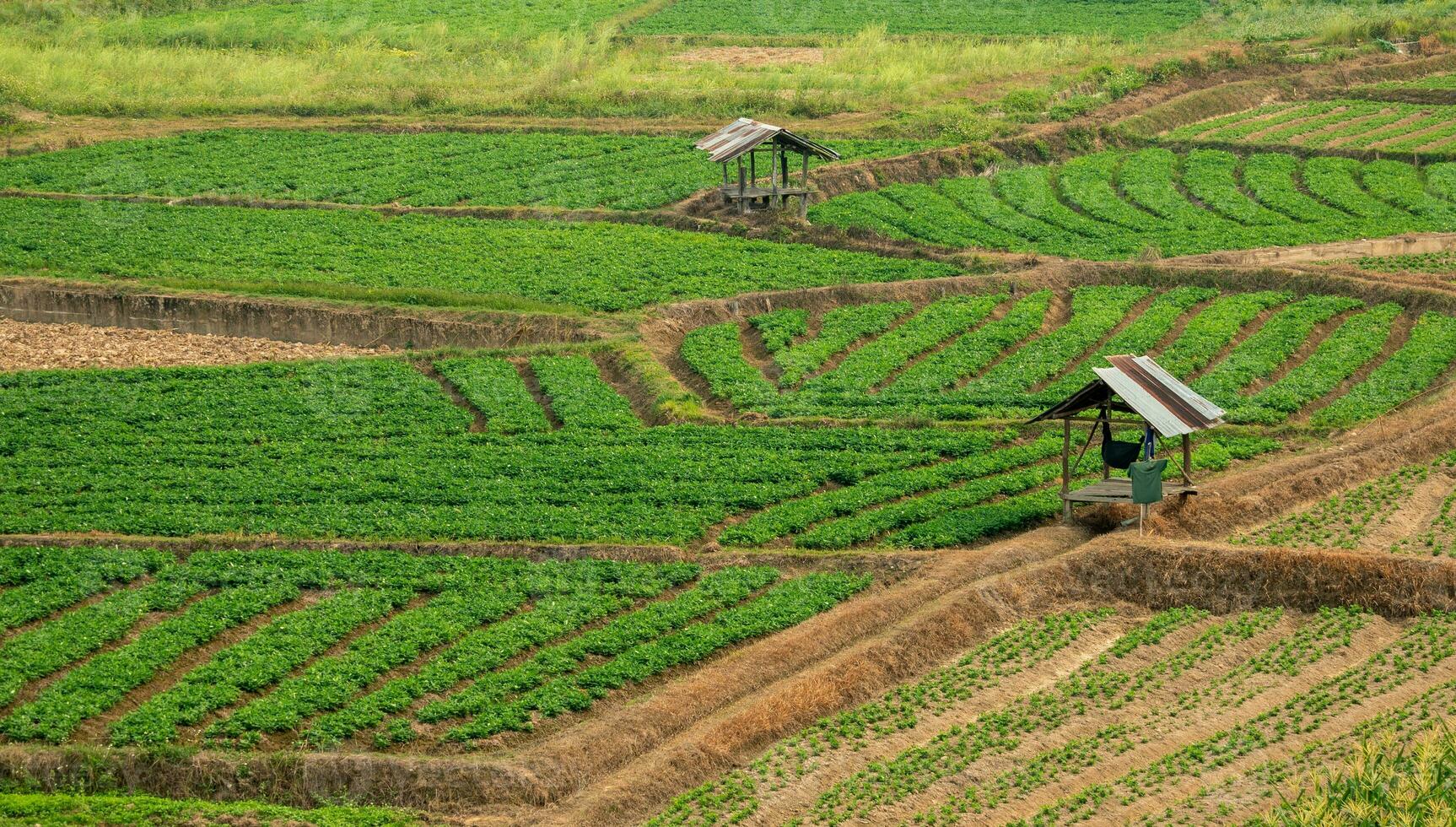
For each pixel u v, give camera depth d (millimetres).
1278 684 44344
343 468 61250
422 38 145625
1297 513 55688
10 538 55219
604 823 39312
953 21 156750
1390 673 44281
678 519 56375
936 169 107562
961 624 48125
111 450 63031
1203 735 41812
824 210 97875
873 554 53344
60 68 124812
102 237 91000
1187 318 79125
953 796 39406
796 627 48625
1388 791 33906
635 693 45594
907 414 66875
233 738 42875
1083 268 85312
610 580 52562
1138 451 55062
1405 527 54000
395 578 52250
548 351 74875
